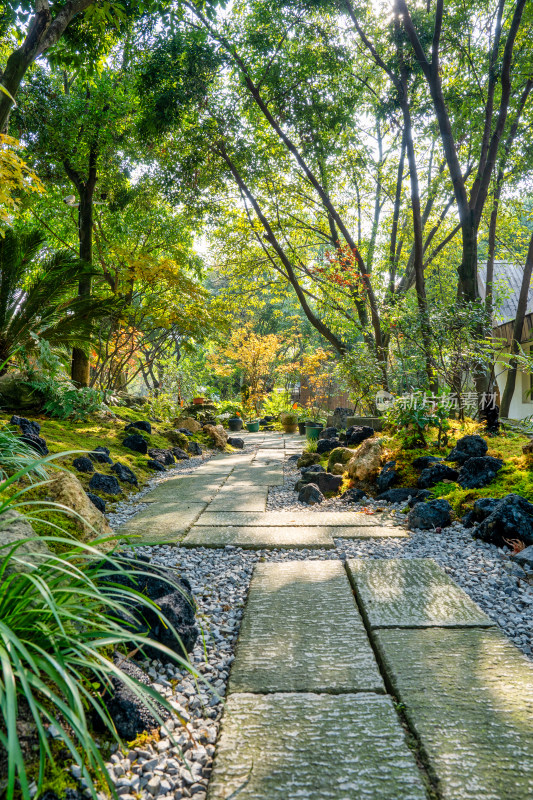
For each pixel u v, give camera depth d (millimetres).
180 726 1715
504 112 7719
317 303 12969
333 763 1461
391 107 9359
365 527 4109
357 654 2092
